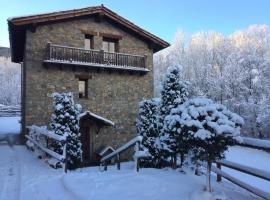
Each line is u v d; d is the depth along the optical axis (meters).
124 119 21.98
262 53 44.12
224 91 40.16
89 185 7.09
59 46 19.62
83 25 21.23
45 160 11.83
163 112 12.84
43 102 19.42
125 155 21.55
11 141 20.31
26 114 18.92
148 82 23.17
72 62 19.64
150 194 6.17
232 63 41.12
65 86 20.14
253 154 24.97
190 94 44.28
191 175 8.22
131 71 22.30
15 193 7.26
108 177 7.88
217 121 5.46
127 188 6.68
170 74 13.14
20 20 18.56
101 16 21.34
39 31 19.77
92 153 20.73
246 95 38.28
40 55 19.64
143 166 12.09
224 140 5.51
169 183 6.96
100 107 21.23
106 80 21.61
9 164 11.34
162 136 11.13
